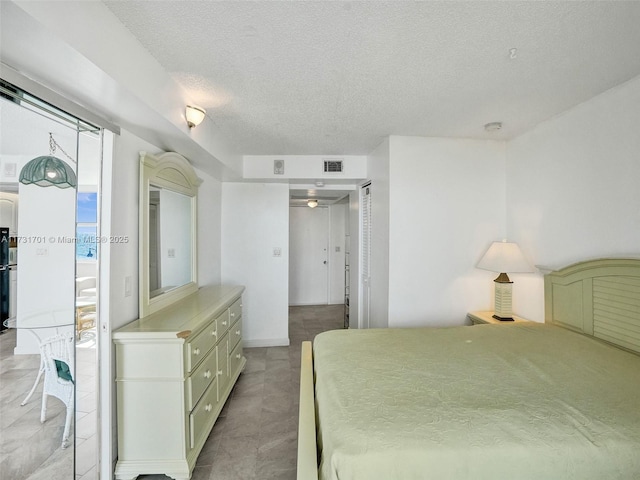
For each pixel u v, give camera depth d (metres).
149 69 1.59
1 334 1.43
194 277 2.97
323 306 6.23
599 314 2.02
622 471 0.99
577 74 1.81
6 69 1.16
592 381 1.41
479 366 1.57
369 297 3.65
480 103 2.22
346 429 1.07
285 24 1.37
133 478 1.74
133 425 1.76
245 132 2.86
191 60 1.66
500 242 2.70
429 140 2.93
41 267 1.55
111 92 1.43
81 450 1.71
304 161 3.65
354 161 3.70
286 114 2.43
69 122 1.57
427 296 2.93
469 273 2.97
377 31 1.42
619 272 1.89
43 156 1.53
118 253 1.83
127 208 1.93
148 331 1.76
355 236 4.25
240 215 3.98
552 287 2.39
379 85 1.96
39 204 1.53
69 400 1.67
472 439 1.02
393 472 0.95
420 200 2.92
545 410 1.17
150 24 1.37
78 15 1.11
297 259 6.36
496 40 1.49
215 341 2.27
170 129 1.93
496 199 3.00
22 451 1.52
